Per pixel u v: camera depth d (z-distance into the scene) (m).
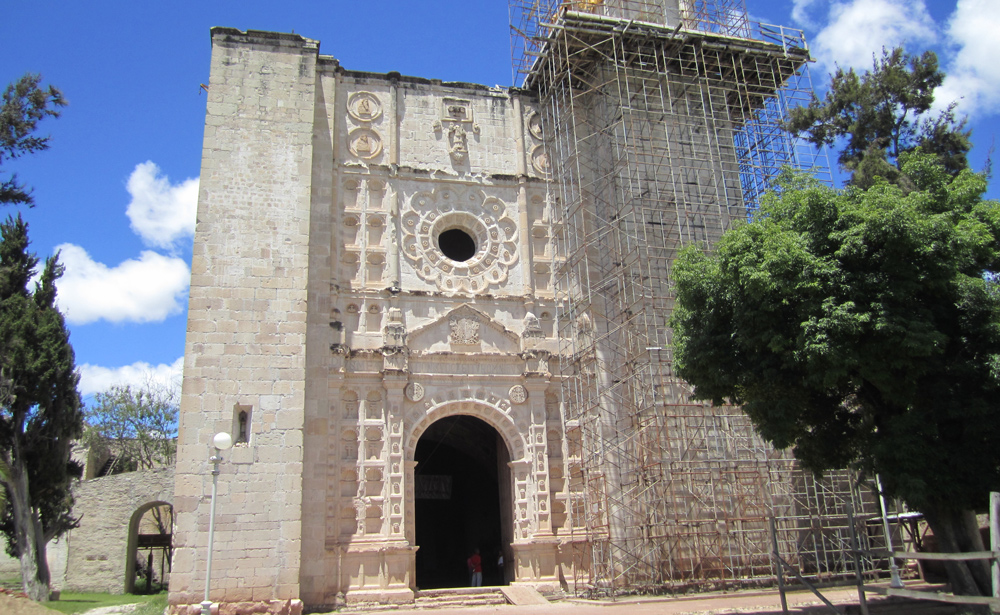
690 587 26.19
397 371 28.42
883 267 17.81
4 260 36.19
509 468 29.72
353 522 26.84
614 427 29.33
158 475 40.66
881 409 19.28
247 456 25.19
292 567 24.50
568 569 28.12
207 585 19.44
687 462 27.05
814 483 29.91
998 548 12.91
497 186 32.56
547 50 32.88
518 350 30.52
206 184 27.83
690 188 32.50
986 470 17.09
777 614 19.70
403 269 30.48
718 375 19.97
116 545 40.06
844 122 31.86
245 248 27.42
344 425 27.95
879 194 18.66
